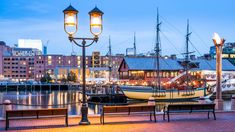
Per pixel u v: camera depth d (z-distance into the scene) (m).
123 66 81.00
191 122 18.11
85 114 17.34
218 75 23.83
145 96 57.31
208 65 82.75
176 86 64.62
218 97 23.81
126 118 19.75
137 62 78.12
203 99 24.69
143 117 20.20
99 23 16.84
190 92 58.72
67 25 16.41
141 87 57.78
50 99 77.06
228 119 19.31
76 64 175.88
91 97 58.75
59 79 162.50
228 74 79.88
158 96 57.19
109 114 17.55
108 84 83.88
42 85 124.75
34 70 176.38
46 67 174.25
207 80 76.50
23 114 16.11
